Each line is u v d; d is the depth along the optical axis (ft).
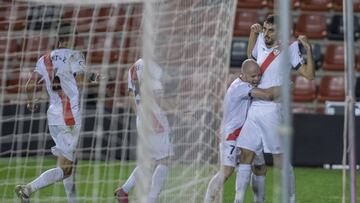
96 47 122.42
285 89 44.80
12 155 126.52
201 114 87.81
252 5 187.01
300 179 128.57
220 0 89.86
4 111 128.47
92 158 117.29
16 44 129.08
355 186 77.46
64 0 97.81
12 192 103.40
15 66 129.59
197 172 86.99
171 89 82.89
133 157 107.96
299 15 188.24
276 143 86.43
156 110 74.43
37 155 122.93
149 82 51.98
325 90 171.94
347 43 77.25
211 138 89.45
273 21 86.17
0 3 128.57
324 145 141.69
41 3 107.24
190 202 86.28
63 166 88.38
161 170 80.28
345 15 78.74
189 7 85.61
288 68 45.09
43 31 116.98
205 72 88.38
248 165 87.40
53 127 88.89
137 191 53.42
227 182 121.49
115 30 112.78
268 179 125.39
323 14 188.44
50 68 88.79
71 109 88.69
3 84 122.72
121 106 112.37
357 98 164.76
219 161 89.30
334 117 141.59
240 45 171.94
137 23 105.19
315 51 178.70
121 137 110.52
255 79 86.84
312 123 141.69
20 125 126.72
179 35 84.43
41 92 94.22
